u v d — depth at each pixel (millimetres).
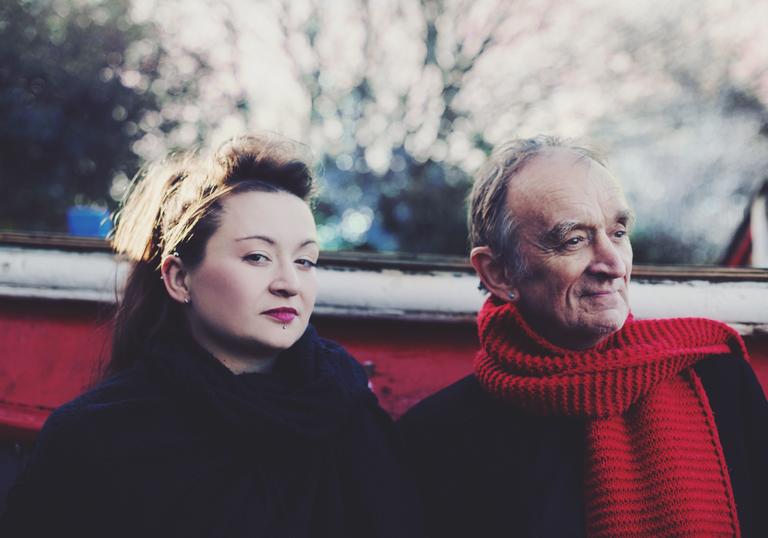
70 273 1412
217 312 920
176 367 925
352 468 1010
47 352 1525
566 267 963
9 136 6586
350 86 7383
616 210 983
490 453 1058
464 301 1342
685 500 899
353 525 983
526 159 1036
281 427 910
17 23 6699
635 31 7551
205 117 7207
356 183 7672
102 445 875
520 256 1007
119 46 6996
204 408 913
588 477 965
